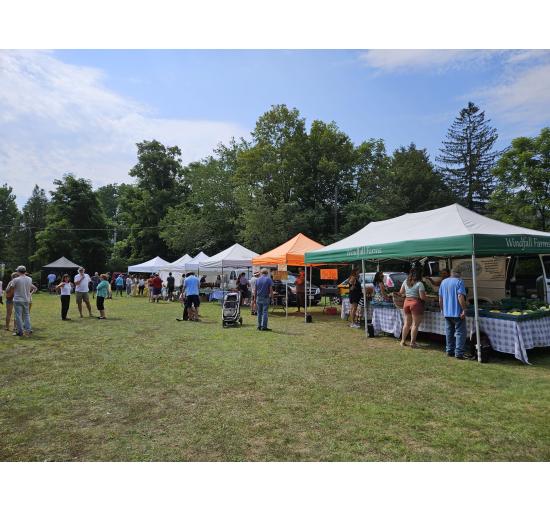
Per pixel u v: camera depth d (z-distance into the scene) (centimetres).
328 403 491
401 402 491
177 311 1675
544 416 440
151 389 555
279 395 525
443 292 753
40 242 4181
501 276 1072
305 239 1451
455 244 744
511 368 660
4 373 644
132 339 961
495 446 366
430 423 422
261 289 1109
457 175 5347
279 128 3553
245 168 3447
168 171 4878
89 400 509
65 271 3741
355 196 3600
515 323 693
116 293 3195
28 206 5966
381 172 3725
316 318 1405
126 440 387
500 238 731
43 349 838
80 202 4291
